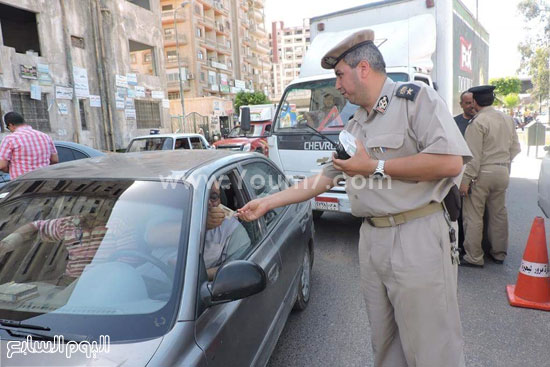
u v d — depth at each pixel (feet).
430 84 18.54
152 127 69.26
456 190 6.04
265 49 241.14
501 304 11.94
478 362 9.16
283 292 8.77
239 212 7.45
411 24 18.48
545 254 11.69
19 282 5.79
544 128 50.49
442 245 5.96
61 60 50.03
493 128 13.52
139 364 4.45
